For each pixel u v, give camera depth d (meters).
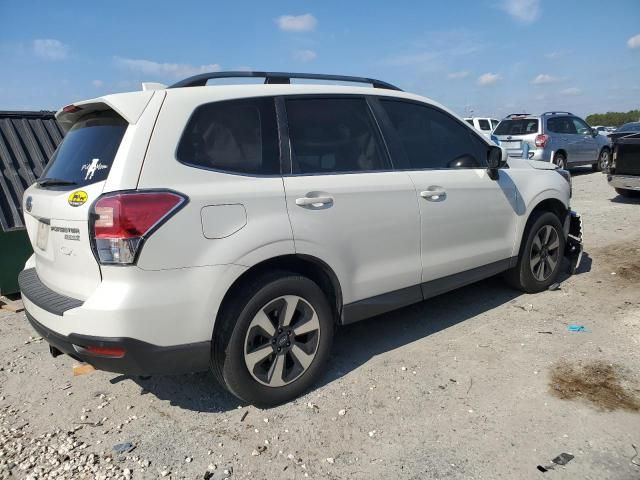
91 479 2.56
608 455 2.59
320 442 2.80
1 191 5.21
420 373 3.52
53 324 2.73
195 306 2.71
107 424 3.06
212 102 2.98
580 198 10.80
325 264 3.24
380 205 3.52
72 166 2.96
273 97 3.25
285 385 3.16
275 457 2.69
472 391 3.26
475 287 5.29
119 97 2.81
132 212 2.52
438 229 3.93
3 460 2.73
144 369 2.67
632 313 4.41
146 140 2.69
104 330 2.54
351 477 2.53
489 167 4.32
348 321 3.46
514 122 14.51
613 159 9.62
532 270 4.92
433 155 4.07
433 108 4.22
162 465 2.65
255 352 2.99
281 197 3.04
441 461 2.61
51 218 2.87
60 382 3.61
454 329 4.25
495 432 2.82
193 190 2.74
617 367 3.47
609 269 5.72
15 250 5.21
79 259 2.69
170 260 2.63
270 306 3.02
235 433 2.91
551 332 4.10
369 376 3.50
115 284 2.57
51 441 2.90
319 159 3.34
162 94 2.85
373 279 3.53
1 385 3.58
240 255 2.83
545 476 2.47
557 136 14.16
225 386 3.07
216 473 2.58
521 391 3.23
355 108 3.65
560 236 5.12
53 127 5.98
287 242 3.02
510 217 4.58
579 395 3.15
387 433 2.86
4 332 4.56
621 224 7.91
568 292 5.05
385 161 3.70
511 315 4.50
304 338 3.29
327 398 3.24
